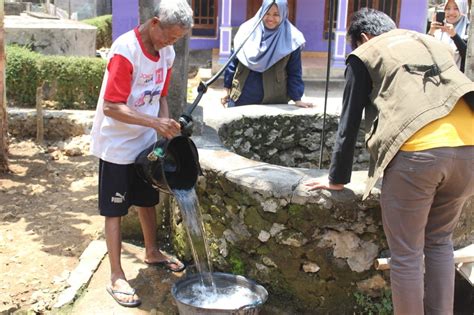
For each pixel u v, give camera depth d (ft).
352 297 10.40
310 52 41.83
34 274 12.01
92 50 28.48
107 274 11.73
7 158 18.48
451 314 9.29
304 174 10.62
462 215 10.49
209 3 41.24
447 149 8.25
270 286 10.76
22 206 15.75
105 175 10.73
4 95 18.08
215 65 37.60
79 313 10.52
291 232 10.28
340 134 9.42
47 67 22.89
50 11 50.37
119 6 39.65
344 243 10.16
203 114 14.60
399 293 8.82
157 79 10.74
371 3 40.60
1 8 17.70
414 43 9.00
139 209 11.73
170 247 12.87
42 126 21.30
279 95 16.25
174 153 11.04
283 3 15.66
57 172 18.61
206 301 10.25
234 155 11.55
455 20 18.38
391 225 8.80
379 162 8.75
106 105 10.05
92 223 14.75
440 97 8.46
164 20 9.90
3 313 10.71
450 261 9.20
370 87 9.11
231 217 10.92
